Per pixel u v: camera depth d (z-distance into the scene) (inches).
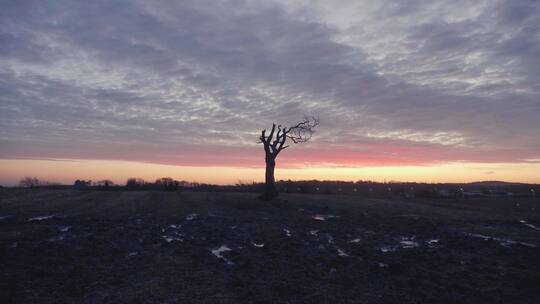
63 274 652.1
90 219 1305.4
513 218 1502.2
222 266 725.3
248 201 1963.6
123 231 1077.1
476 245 958.4
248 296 561.6
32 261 722.2
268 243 952.3
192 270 692.7
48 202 1806.1
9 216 1354.6
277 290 590.2
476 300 566.6
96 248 847.7
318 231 1157.1
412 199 2340.1
